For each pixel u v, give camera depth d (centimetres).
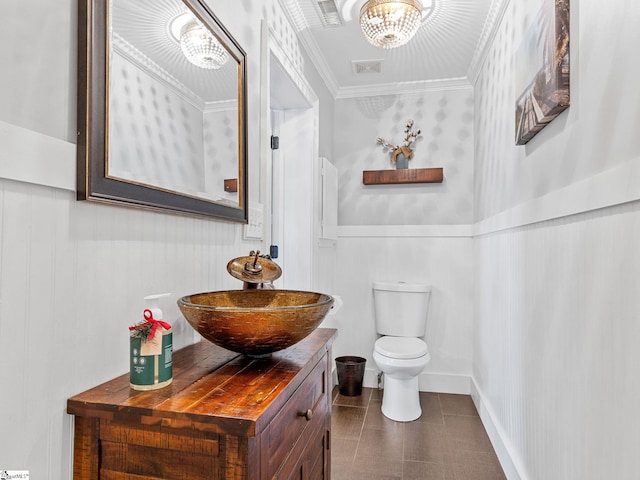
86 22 83
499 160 223
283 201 264
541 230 156
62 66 79
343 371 301
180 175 117
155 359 85
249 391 84
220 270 142
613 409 104
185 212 116
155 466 76
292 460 95
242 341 93
